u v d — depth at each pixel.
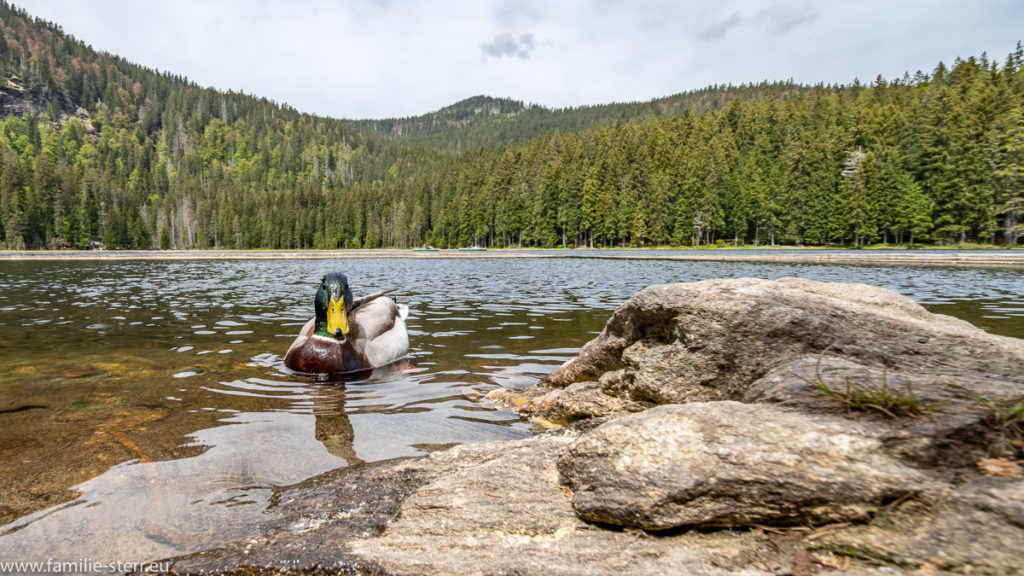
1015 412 2.37
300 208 127.00
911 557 1.90
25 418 4.19
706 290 4.75
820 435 2.47
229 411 4.52
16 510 2.71
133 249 106.06
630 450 2.71
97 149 196.25
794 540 2.16
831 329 4.10
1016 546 1.79
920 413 2.55
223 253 69.25
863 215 70.00
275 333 8.62
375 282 20.36
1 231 91.94
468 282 20.30
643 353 4.86
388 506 2.83
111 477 3.12
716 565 2.08
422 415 4.57
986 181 62.09
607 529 2.48
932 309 11.16
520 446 3.55
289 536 2.49
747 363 4.21
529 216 99.00
